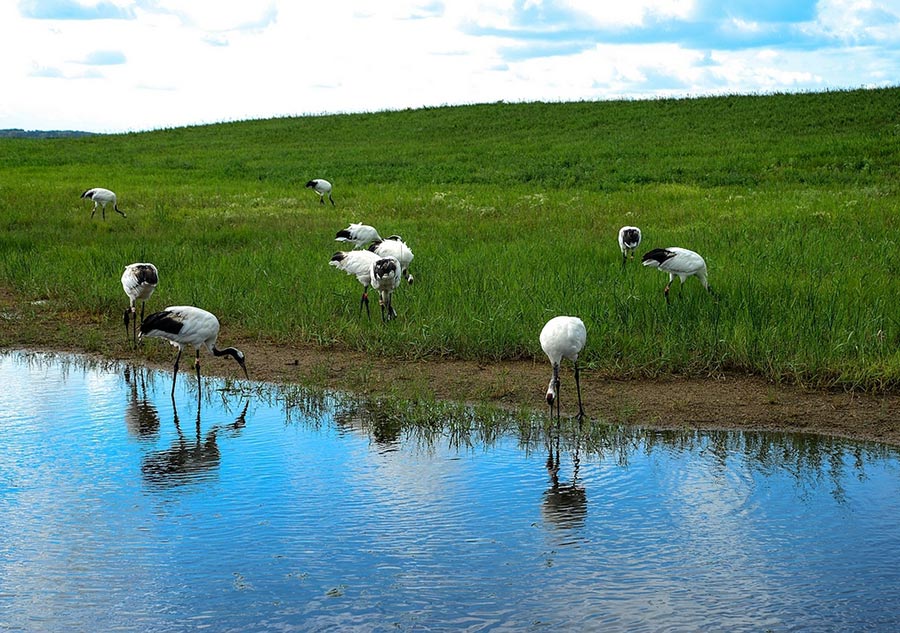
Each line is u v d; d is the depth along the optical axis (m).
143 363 12.18
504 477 8.30
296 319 13.23
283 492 8.02
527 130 45.56
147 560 6.81
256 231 21.17
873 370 10.30
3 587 6.45
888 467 8.30
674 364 10.99
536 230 20.83
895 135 35.59
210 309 13.98
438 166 36.16
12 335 13.38
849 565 6.59
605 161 34.94
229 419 10.02
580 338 9.48
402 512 7.58
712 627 5.85
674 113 45.97
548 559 6.76
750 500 7.70
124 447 9.15
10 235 20.23
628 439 9.16
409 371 11.42
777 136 37.97
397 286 14.16
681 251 13.38
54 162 41.03
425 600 6.24
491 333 11.89
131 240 20.02
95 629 5.95
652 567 6.62
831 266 15.08
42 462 8.73
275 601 6.25
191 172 37.06
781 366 10.59
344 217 24.61
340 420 9.92
